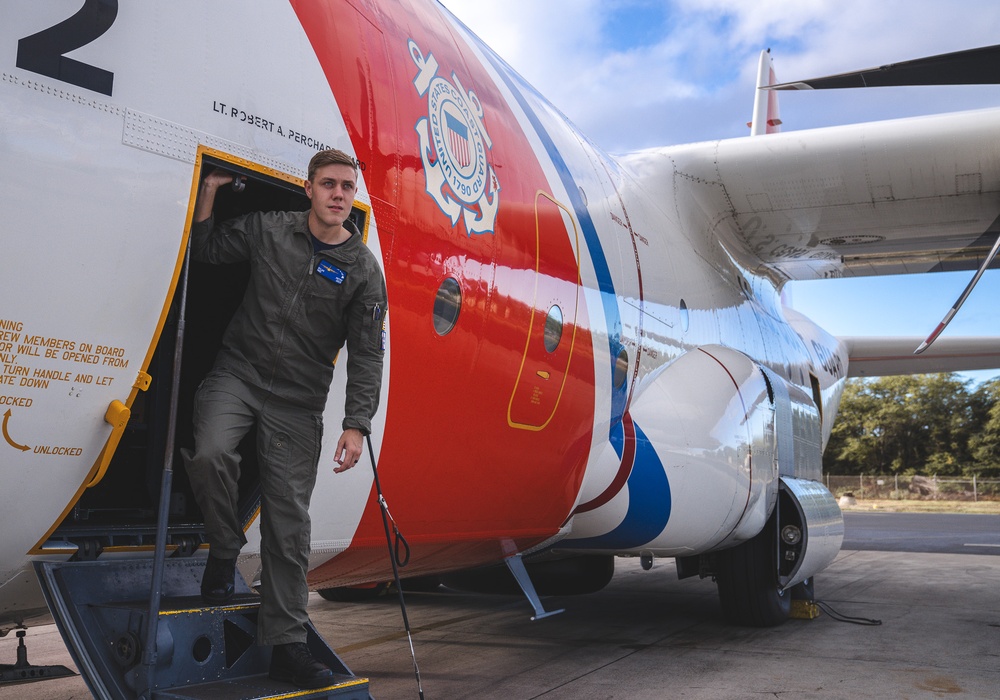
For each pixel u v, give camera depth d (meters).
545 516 4.75
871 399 54.53
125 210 2.28
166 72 2.42
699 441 5.63
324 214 2.40
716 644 6.07
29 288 2.09
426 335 3.43
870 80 6.35
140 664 2.07
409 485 3.52
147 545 2.45
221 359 2.50
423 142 3.50
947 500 44.69
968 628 6.66
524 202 4.27
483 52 4.74
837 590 9.03
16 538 2.20
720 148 6.98
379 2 3.60
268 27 2.81
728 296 7.42
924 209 7.34
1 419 2.08
